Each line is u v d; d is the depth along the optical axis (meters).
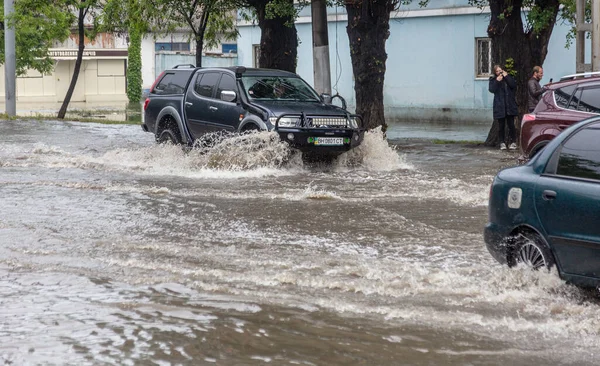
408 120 39.12
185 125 20.45
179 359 6.40
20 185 15.98
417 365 6.28
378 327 7.20
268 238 11.09
